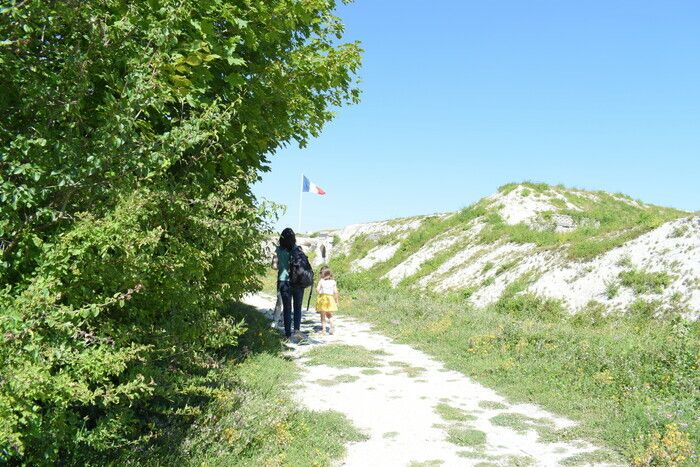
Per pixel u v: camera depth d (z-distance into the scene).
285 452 5.42
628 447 5.81
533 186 32.91
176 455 4.62
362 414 7.14
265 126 7.48
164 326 4.87
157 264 3.95
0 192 2.99
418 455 5.78
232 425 5.46
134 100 3.45
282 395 7.30
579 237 21.44
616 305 16.03
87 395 3.23
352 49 8.47
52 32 3.55
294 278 11.89
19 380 2.70
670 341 9.51
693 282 14.93
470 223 30.19
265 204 5.57
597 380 8.30
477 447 6.03
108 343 3.71
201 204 4.98
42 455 3.26
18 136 3.00
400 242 33.34
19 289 3.18
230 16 5.85
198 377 6.01
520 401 7.86
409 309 16.38
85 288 3.51
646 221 19.80
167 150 3.75
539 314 17.45
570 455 5.79
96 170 3.49
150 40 3.82
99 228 3.30
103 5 4.04
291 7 6.91
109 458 4.18
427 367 10.01
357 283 25.92
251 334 10.62
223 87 6.66
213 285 6.90
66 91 3.45
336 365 9.84
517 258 22.36
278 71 7.40
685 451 5.43
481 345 11.08
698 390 7.40
